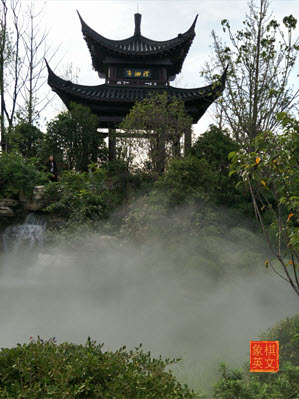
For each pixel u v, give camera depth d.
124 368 3.32
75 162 18.31
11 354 3.38
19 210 15.38
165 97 17.36
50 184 14.51
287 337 4.98
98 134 18.97
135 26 24.19
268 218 13.78
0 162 16.03
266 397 3.67
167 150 16.52
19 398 2.78
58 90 20.06
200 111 21.53
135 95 20.92
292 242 4.40
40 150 18.42
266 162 4.50
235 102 15.14
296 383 3.83
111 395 2.89
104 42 20.84
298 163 4.64
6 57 24.84
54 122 18.06
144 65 22.38
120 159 17.45
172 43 21.22
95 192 14.76
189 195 12.58
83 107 18.62
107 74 23.44
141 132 16.47
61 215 14.70
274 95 13.70
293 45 14.09
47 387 2.87
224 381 3.90
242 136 15.16
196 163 12.95
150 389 3.02
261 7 14.76
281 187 4.70
